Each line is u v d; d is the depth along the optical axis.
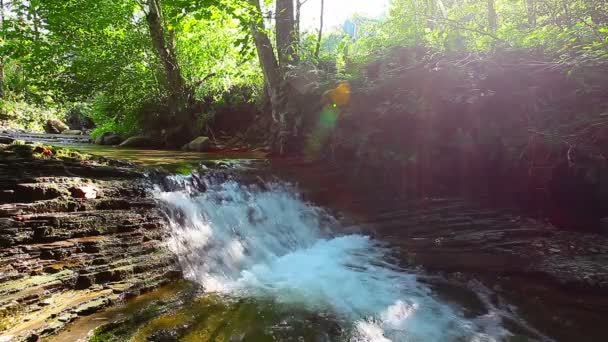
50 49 10.80
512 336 3.39
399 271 4.90
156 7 11.27
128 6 11.60
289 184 7.29
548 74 6.90
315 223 6.66
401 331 3.51
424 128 7.61
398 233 6.21
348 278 4.73
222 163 7.26
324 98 8.65
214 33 12.93
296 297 4.16
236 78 13.77
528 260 4.79
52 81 11.59
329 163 8.55
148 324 3.27
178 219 5.01
